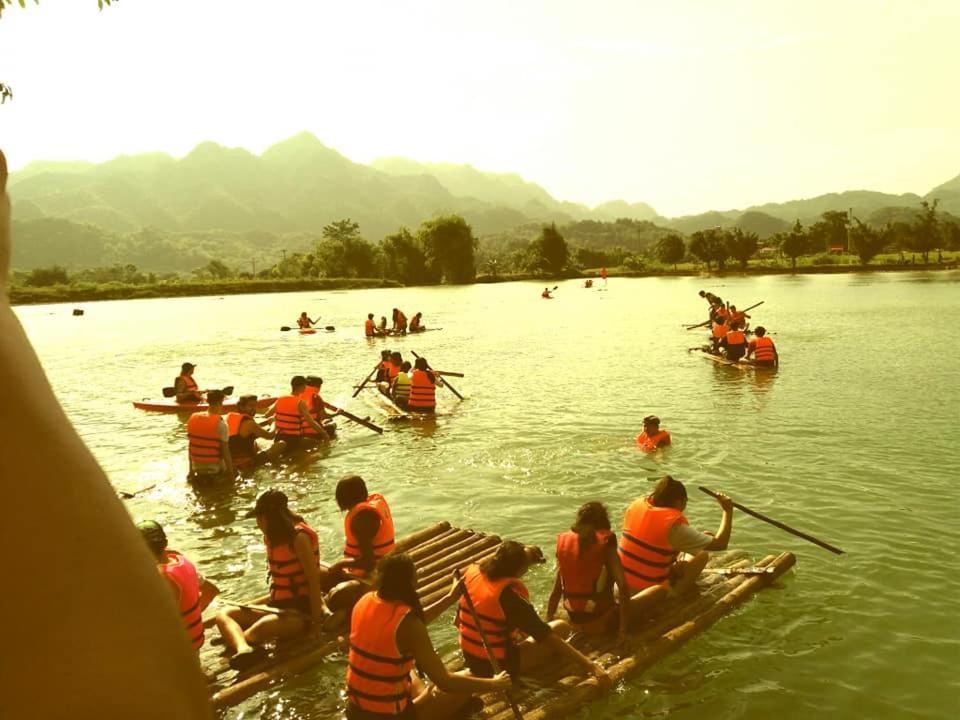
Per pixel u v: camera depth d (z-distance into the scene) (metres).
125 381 24.19
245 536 9.97
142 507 11.20
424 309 55.84
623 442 13.62
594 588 7.04
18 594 0.39
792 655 6.71
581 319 42.19
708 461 12.30
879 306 41.84
